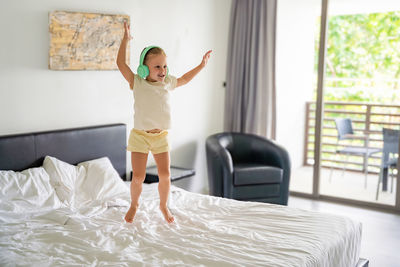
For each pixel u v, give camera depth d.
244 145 4.64
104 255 2.08
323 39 4.60
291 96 5.56
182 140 4.68
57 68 3.36
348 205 4.63
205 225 2.54
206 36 4.84
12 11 3.08
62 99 3.47
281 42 5.27
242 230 2.51
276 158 4.35
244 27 4.91
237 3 4.95
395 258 3.27
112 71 3.85
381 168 4.63
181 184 4.61
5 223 2.46
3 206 2.60
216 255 2.12
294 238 2.40
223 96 5.25
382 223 4.07
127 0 3.88
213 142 4.37
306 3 5.29
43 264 1.95
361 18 4.67
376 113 4.67
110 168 3.42
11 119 3.15
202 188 5.09
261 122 4.97
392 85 4.53
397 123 4.50
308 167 5.77
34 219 2.58
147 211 2.81
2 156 2.96
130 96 4.05
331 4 4.83
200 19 4.72
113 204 2.89
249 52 4.93
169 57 4.38
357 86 4.79
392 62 4.52
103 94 3.79
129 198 3.08
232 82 5.08
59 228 2.45
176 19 4.41
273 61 4.82
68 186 3.04
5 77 3.09
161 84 2.54
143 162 2.57
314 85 5.54
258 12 4.85
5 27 3.05
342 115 4.94
